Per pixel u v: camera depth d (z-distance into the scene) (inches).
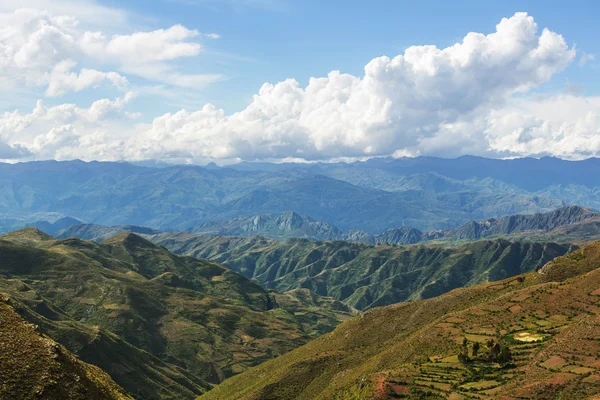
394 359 5723.4
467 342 5334.6
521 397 3863.2
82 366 3535.9
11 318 3233.3
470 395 4121.6
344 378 5910.4
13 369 2721.5
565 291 6053.2
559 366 4224.9
